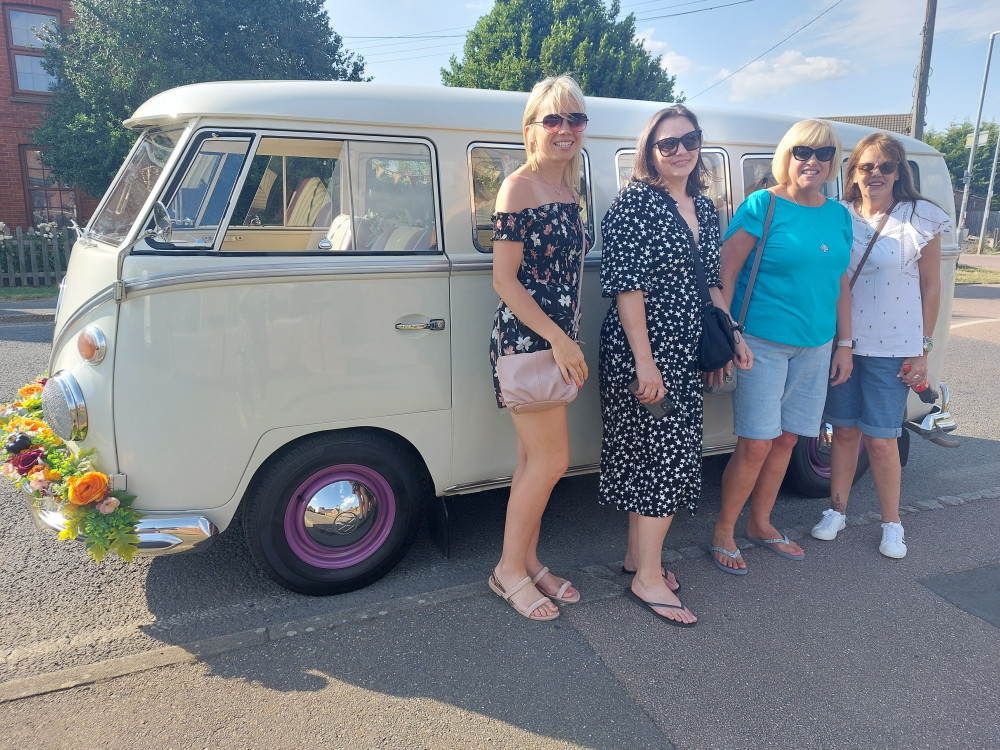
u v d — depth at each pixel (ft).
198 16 41.14
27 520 13.52
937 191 15.49
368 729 8.01
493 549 12.51
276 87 9.75
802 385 11.33
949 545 12.71
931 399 12.29
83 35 41.42
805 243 10.46
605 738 7.90
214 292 9.14
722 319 9.86
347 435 10.38
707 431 13.16
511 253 8.89
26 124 50.31
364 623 10.01
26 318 34.78
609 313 10.11
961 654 9.51
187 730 7.97
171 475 9.37
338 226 10.09
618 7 56.85
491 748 7.74
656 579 10.48
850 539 12.98
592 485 15.60
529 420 9.59
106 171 42.32
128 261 8.88
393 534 11.08
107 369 9.05
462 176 10.59
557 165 9.17
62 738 7.82
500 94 11.17
